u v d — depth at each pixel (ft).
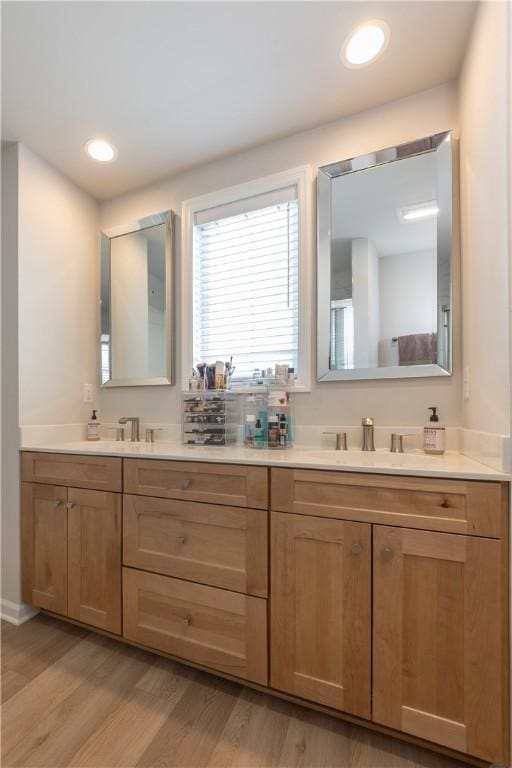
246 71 4.34
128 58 4.19
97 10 3.67
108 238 6.76
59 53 4.12
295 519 3.52
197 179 6.06
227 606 3.81
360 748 3.23
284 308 5.47
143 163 5.97
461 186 4.32
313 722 3.51
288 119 5.07
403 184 4.67
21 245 5.51
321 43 3.99
